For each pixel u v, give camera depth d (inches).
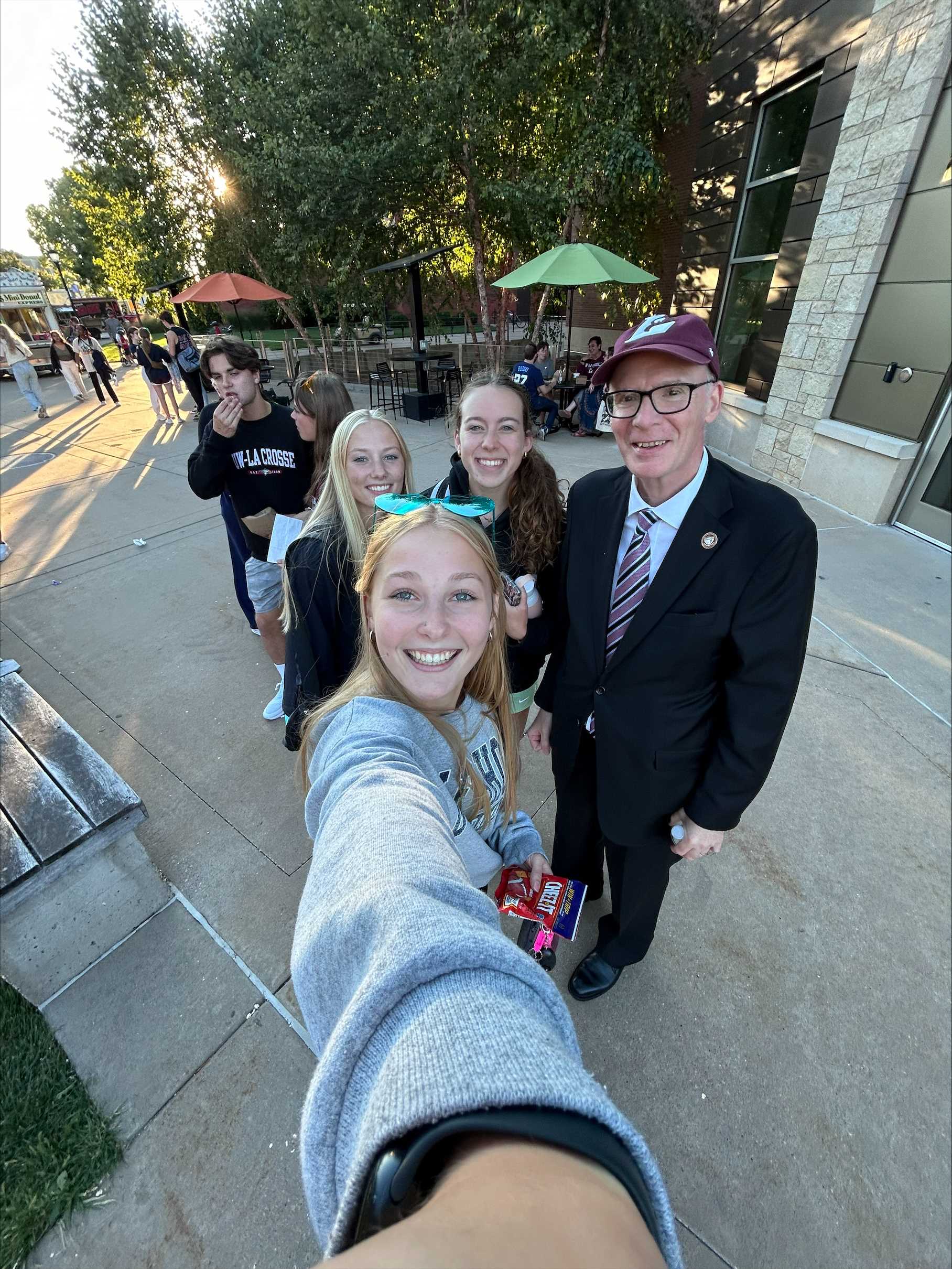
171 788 97.5
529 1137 13.8
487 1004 17.5
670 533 46.6
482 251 328.5
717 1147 56.1
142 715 114.1
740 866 82.3
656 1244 13.4
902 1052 62.4
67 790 68.9
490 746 45.6
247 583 113.0
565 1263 11.3
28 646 137.2
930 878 80.3
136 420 372.2
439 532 33.9
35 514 214.7
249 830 89.4
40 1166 54.3
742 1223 51.6
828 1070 61.2
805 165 204.7
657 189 294.7
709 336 41.7
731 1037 64.1
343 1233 13.3
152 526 201.9
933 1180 53.5
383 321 526.9
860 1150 55.6
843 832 86.8
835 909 76.7
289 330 667.4
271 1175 54.2
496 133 274.8
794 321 213.8
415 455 275.9
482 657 42.6
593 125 266.8
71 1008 66.5
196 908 77.6
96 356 419.5
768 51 223.3
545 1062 15.5
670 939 73.7
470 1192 12.5
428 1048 15.8
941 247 158.6
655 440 42.2
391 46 259.3
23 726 78.4
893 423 179.9
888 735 103.7
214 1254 50.1
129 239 455.5
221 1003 67.1
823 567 158.1
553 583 66.5
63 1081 59.9
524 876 50.4
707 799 48.8
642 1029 65.0
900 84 162.4
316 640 61.1
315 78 286.8
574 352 550.0
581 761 61.3
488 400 61.0
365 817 26.5
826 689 114.3
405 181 293.4
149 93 378.0
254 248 415.5
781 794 93.0
